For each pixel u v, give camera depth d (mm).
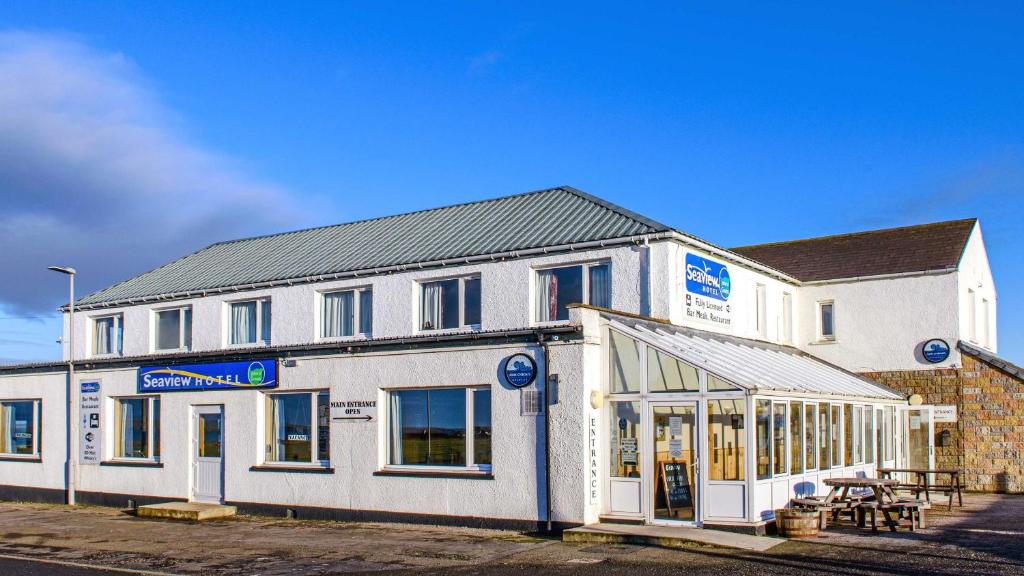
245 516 21328
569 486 16953
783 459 17203
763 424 16453
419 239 24406
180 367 23250
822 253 29094
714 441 16344
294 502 20844
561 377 17250
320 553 15805
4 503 25734
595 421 17141
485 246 21938
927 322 25438
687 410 16641
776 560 13938
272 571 14242
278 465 21234
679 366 16766
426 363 19141
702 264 20922
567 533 16281
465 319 21812
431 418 19188
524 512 17484
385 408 19812
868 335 26203
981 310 28516
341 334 23625
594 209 22625
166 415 23516
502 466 17844
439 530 18109
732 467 16125
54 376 26000
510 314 21000
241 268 26906
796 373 20000
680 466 16656
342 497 20078
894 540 15742
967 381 24766
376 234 26391
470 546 16062
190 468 22875
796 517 15898
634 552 14953
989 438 24391
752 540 15336
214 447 22609
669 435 16781
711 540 15148
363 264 23469
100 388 24906
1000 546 15062
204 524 20016
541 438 17438
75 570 14523
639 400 17125
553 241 20875
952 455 24781
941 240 27391
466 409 18594
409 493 19047
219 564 14945
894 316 25906
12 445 27094
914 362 25500
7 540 18016
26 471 26297
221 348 25125
